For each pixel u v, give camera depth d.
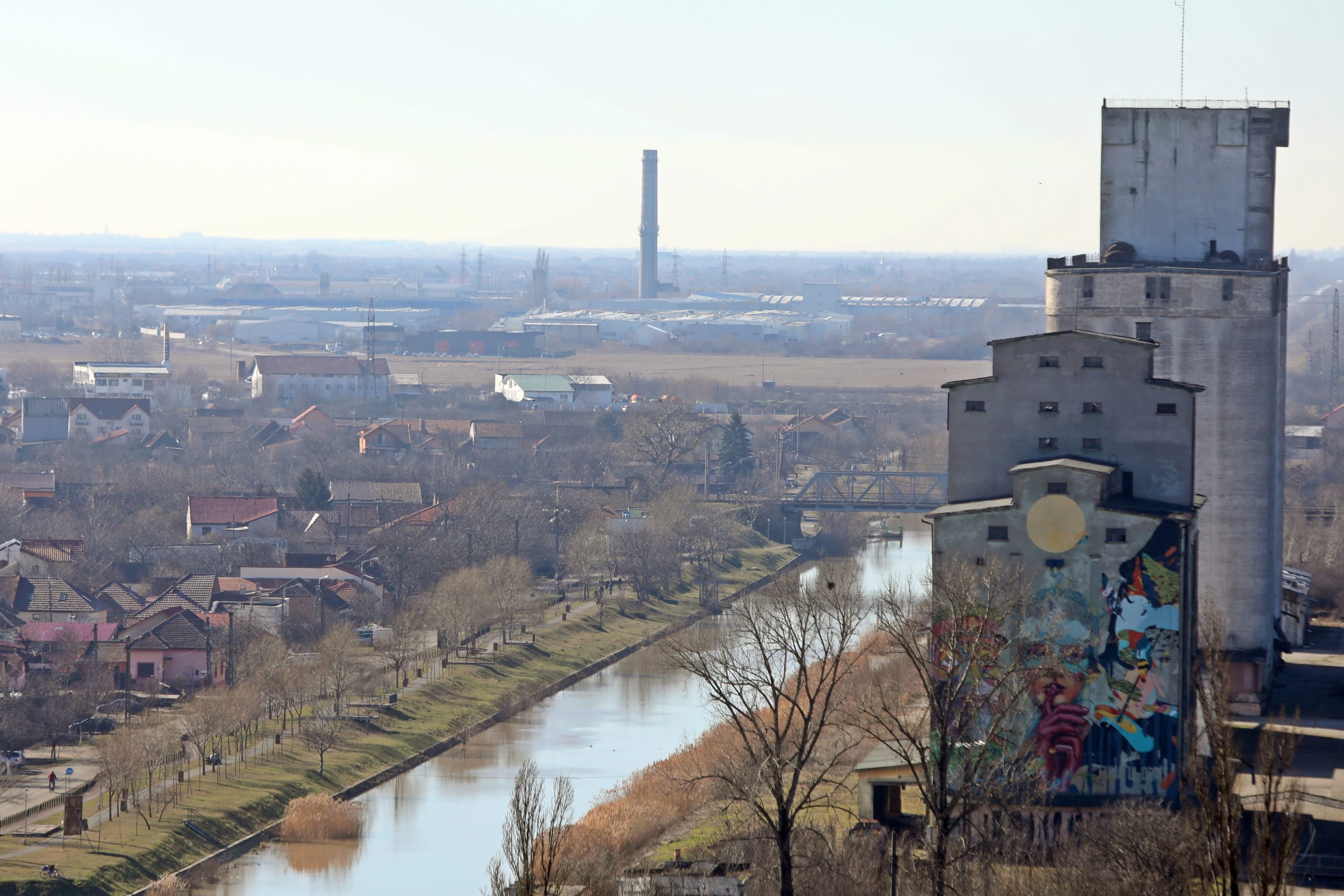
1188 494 169.88
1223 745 103.56
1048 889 127.56
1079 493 159.38
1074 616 159.38
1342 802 159.38
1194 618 170.88
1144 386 170.25
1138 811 141.25
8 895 167.00
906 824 164.50
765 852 147.62
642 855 171.50
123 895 172.50
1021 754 158.00
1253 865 104.50
